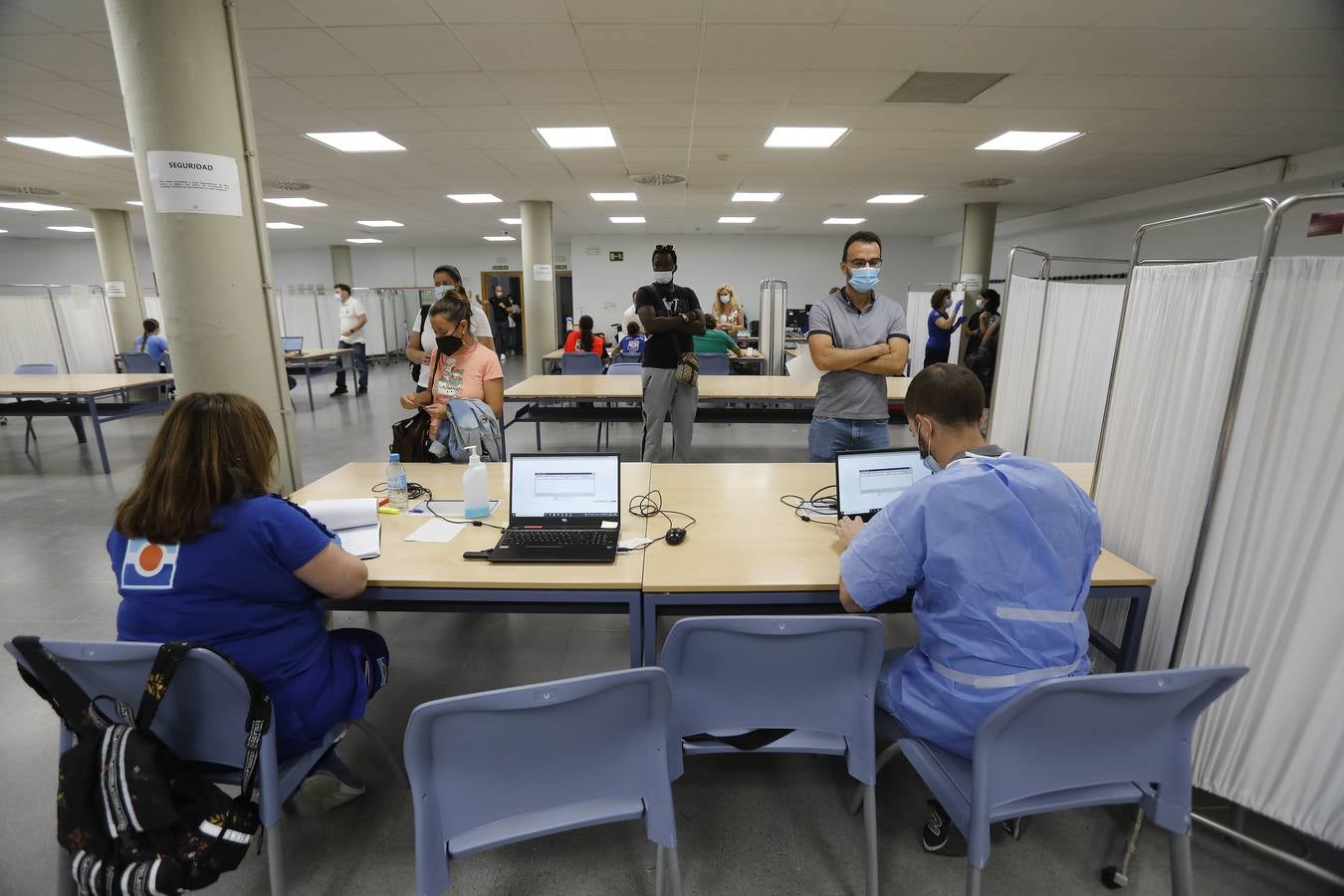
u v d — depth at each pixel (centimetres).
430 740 99
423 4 297
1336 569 132
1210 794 167
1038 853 154
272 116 473
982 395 137
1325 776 140
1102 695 107
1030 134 520
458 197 837
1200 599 151
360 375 938
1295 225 596
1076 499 123
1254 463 139
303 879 145
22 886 143
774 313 704
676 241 1298
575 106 450
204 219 217
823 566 167
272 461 133
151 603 123
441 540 184
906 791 175
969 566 120
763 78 394
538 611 163
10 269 1380
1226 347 142
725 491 232
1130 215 809
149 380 544
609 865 150
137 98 208
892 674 143
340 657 147
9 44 335
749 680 130
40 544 346
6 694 212
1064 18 310
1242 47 340
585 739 108
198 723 121
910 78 393
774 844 157
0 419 672
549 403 516
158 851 108
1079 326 285
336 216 998
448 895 142
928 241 1305
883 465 200
